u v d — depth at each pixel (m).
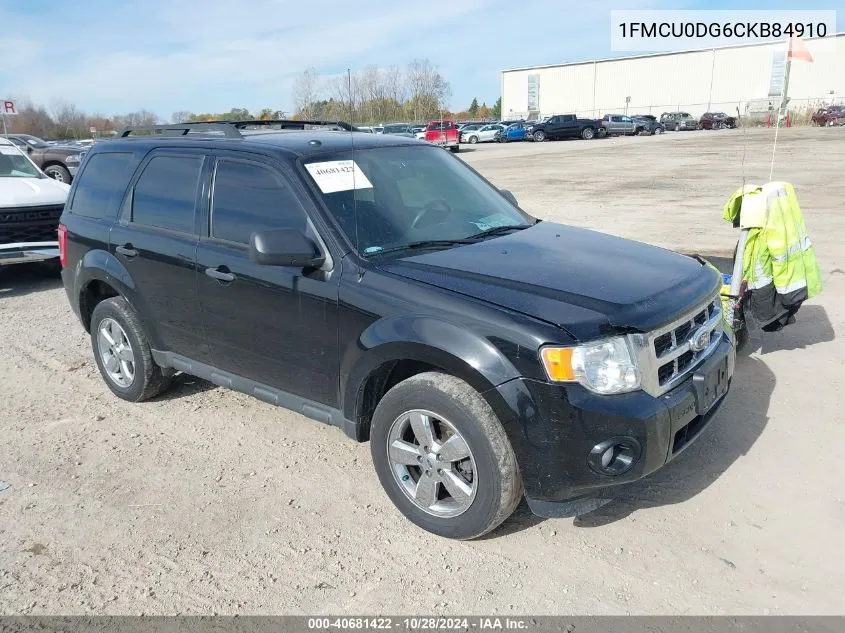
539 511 3.07
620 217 12.50
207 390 5.32
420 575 3.15
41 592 3.10
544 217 12.77
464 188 4.47
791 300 5.02
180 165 4.46
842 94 55.72
